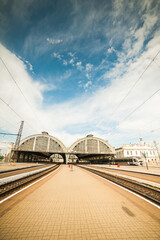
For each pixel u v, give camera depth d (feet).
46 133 155.84
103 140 163.53
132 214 11.71
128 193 18.92
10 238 7.84
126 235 8.48
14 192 18.39
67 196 16.84
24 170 52.90
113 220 10.54
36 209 12.41
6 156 132.67
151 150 175.63
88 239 7.98
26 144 138.10
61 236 8.21
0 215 10.95
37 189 20.21
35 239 7.84
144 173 45.60
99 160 185.68
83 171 54.95
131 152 170.91
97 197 16.66
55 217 10.84
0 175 36.76
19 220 10.16
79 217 10.96
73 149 150.61
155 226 9.68
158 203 14.56
